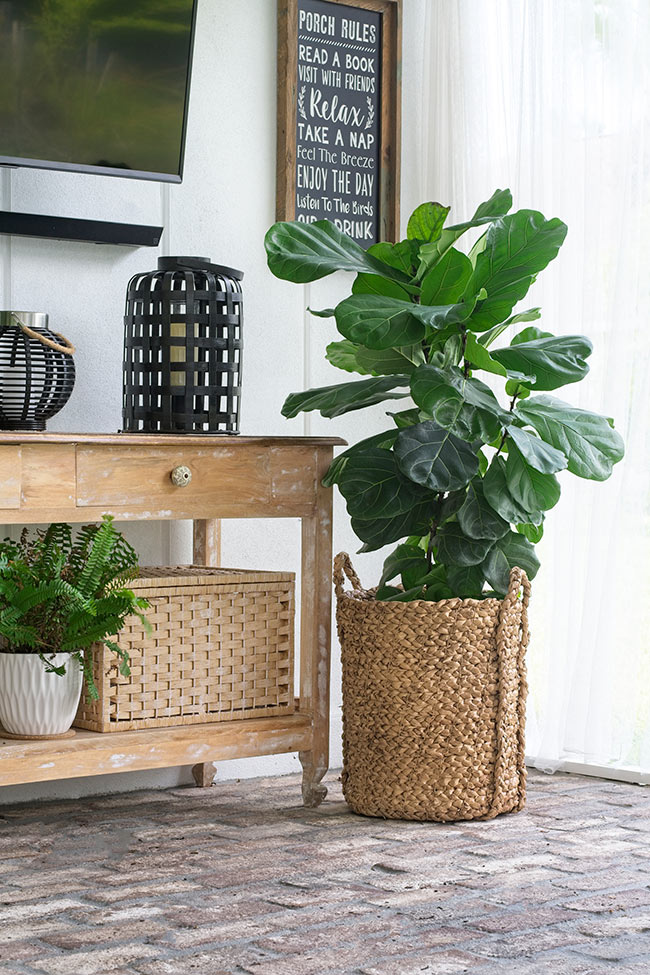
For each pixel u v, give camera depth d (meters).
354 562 3.43
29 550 2.54
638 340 3.03
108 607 2.41
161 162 2.85
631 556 3.05
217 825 2.59
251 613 2.67
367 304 2.45
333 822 2.61
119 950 1.82
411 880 2.17
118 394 2.99
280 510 2.65
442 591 2.69
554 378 2.63
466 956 1.80
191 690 2.58
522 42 3.25
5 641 2.45
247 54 3.20
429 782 2.60
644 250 3.03
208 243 3.14
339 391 2.68
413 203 3.54
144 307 2.70
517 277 2.57
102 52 2.73
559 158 3.17
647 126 3.03
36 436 2.28
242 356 2.94
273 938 1.87
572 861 2.30
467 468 2.49
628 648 3.06
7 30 2.61
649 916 1.99
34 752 2.34
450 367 2.56
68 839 2.46
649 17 3.02
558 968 1.75
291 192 3.25
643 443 3.03
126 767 2.45
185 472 2.48
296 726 2.70
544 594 3.24
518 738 2.71
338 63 3.36
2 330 2.57
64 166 2.73
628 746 3.08
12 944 1.84
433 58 3.49
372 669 2.64
